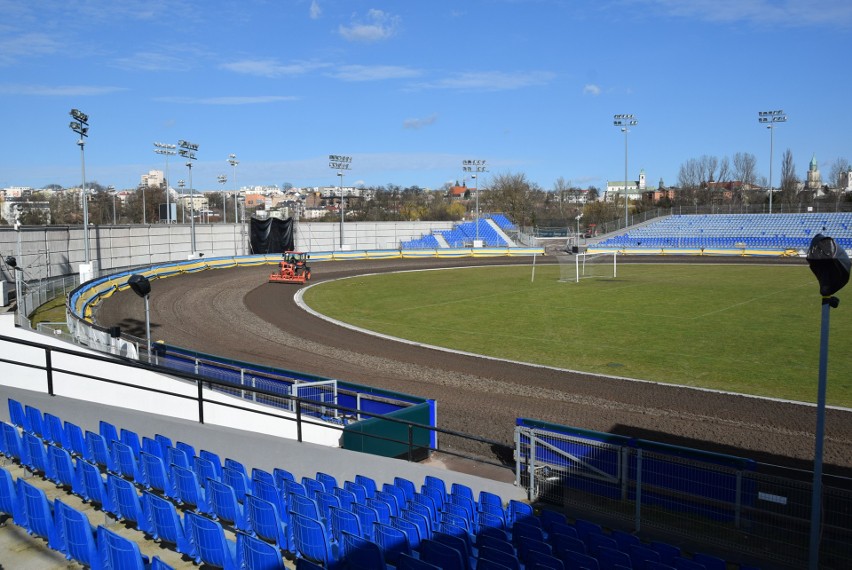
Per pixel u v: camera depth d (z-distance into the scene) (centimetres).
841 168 13138
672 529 1080
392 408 1738
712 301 4097
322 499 917
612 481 1195
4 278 3959
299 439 1155
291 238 7256
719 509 1101
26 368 1841
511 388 2209
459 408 1989
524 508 1047
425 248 7931
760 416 1884
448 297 4422
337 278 5528
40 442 930
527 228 9475
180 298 4153
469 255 7800
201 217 13162
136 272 4738
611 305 4000
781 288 4694
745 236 8169
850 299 4131
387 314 3756
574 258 6334
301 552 784
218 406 1616
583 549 863
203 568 751
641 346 2842
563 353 2736
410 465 1276
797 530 1029
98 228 5156
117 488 817
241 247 6938
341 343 2983
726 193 13262
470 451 1658
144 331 3162
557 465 1247
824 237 775
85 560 686
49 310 3197
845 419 1855
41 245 4397
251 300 4206
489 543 848
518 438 1256
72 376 1806
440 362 2602
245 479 934
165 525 771
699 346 2822
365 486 1098
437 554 759
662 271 6012
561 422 1850
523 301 4219
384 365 2558
